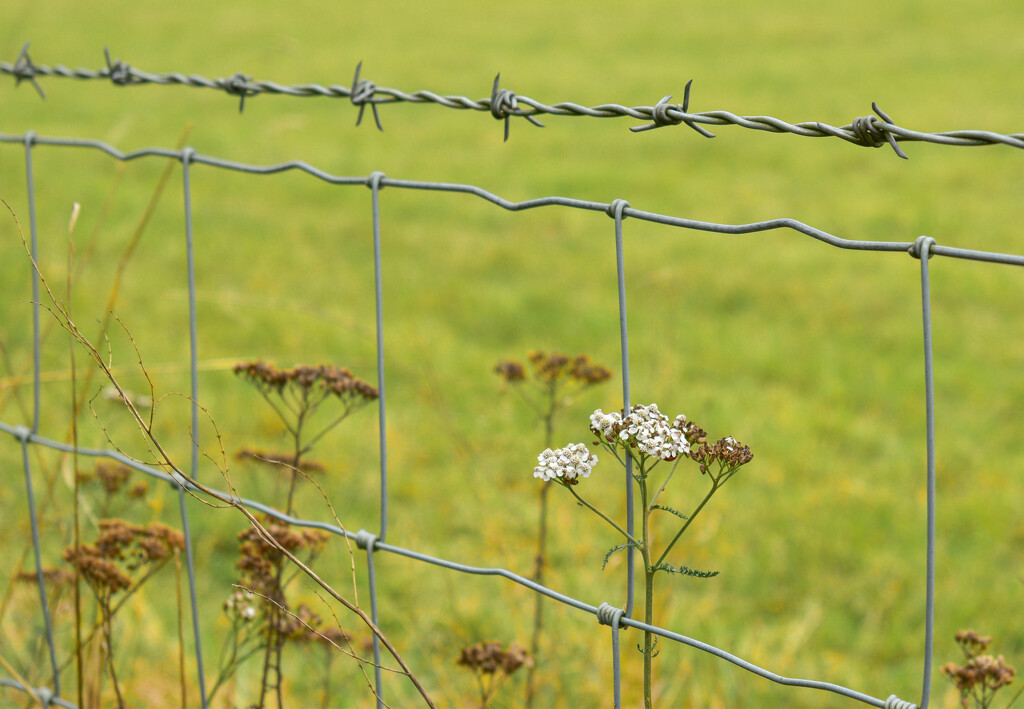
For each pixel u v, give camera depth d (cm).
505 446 464
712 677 290
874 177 1181
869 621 344
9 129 1369
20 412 466
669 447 129
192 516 389
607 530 358
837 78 1808
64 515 352
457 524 392
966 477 453
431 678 287
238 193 1104
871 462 476
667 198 1116
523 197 1116
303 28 2477
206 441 455
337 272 816
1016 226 965
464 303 734
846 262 850
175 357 588
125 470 270
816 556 381
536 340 662
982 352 637
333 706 276
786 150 1337
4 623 279
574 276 815
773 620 342
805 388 580
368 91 180
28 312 637
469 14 2758
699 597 337
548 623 291
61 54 1967
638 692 252
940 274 805
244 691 269
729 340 648
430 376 496
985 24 2277
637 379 562
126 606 293
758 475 447
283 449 443
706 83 1814
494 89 164
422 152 1366
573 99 1722
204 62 1952
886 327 688
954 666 206
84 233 898
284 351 613
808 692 297
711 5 2789
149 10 2670
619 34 2406
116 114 1510
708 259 857
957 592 360
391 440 459
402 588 344
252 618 207
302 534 205
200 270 804
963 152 1285
